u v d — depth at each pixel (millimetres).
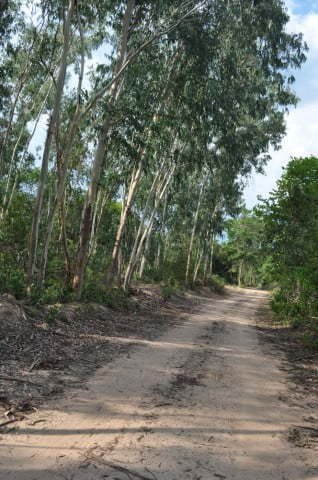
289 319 19062
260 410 6188
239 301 38344
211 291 44594
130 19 16594
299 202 17547
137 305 19516
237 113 18609
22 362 7379
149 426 5105
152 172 26422
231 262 81250
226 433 5129
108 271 20766
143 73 17016
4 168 30516
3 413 5055
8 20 19578
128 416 5391
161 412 5652
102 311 15211
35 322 10352
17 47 22172
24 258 16750
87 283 17016
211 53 16281
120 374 7445
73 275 15977
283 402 6746
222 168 26984
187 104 17719
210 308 26656
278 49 17312
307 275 14312
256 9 15836
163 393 6543
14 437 4449
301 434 5332
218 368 8711
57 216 23172
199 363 9031
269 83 20172
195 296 34938
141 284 29422
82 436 4637
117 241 20875
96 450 4312
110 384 6746
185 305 26062
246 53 18016
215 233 42656
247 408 6207
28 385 6180
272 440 5047
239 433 5172
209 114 17750
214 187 34188
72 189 26906
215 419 5586
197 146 21922
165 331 13844
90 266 24234
